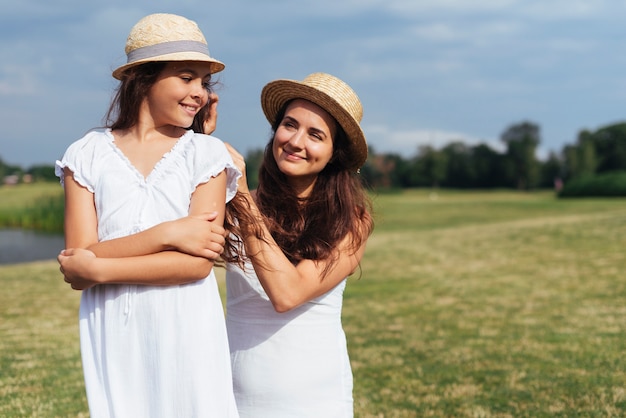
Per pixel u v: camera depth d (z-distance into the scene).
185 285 2.35
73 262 2.25
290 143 2.90
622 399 4.94
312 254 2.87
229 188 2.53
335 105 2.86
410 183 75.56
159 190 2.36
